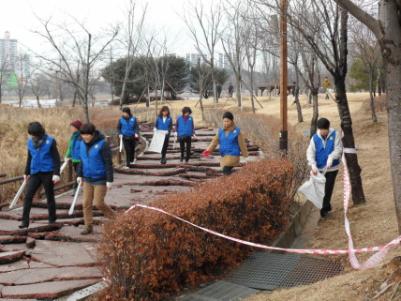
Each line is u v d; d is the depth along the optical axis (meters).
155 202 6.18
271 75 47.94
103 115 22.72
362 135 20.80
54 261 6.63
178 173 13.91
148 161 15.73
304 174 9.97
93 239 7.55
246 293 5.75
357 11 5.01
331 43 9.06
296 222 9.09
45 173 8.14
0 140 15.71
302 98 40.78
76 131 10.54
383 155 15.59
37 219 8.82
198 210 5.99
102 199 7.66
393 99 4.92
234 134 9.36
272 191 8.02
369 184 11.31
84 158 7.63
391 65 4.88
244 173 8.22
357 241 7.29
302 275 6.30
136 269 5.12
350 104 31.72
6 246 7.46
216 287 5.96
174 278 5.72
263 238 7.68
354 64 38.38
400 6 4.77
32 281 5.92
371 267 5.07
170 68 44.91
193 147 18.59
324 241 7.89
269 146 16.08
